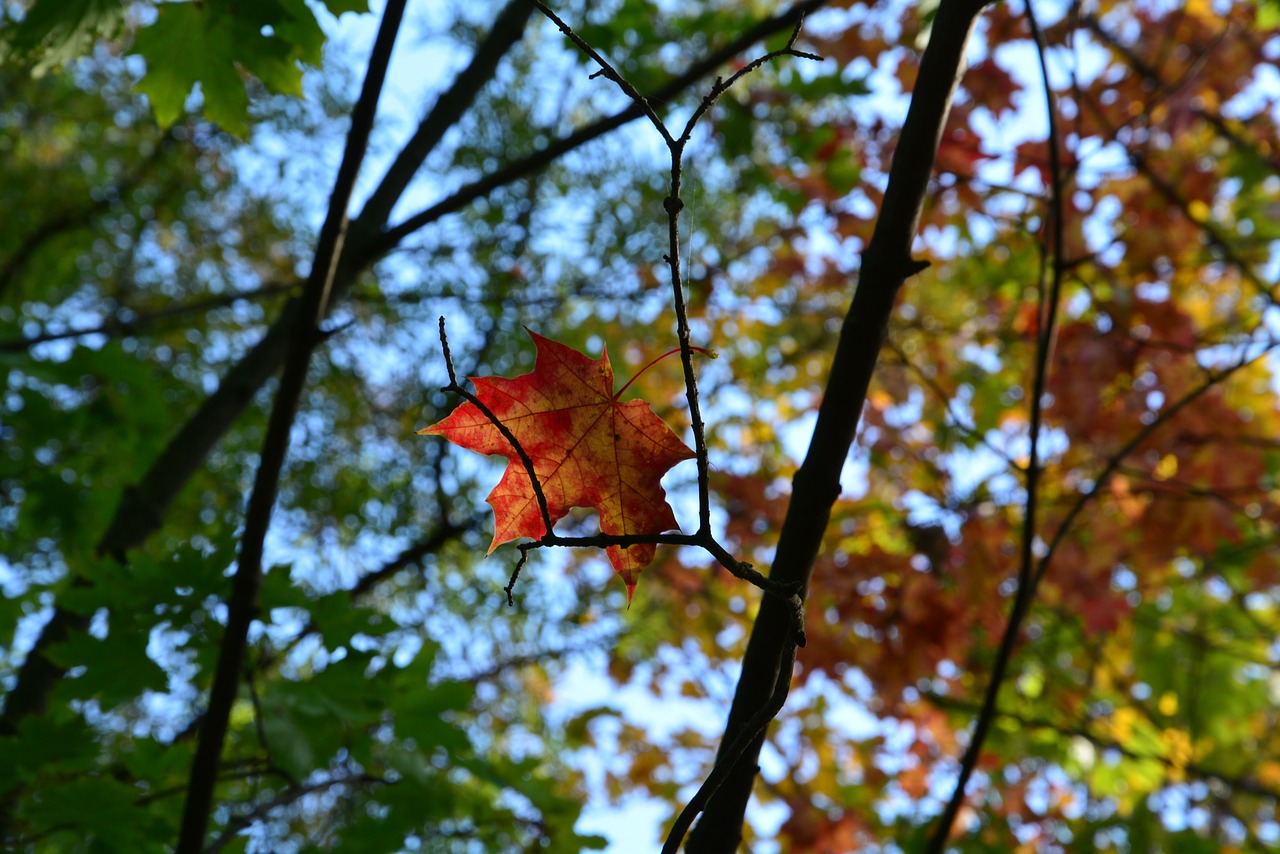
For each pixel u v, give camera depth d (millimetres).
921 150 1698
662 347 6242
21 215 7062
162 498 3553
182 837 2340
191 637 2654
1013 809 5773
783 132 5250
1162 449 4488
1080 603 4711
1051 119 3119
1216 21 4930
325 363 6312
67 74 6996
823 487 1653
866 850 5539
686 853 1640
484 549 6414
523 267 6184
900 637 4516
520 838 3334
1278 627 6340
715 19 5113
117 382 4723
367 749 2789
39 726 2611
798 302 6133
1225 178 5098
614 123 3553
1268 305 4633
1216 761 6406
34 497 4551
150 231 7238
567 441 1411
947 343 5223
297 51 2633
